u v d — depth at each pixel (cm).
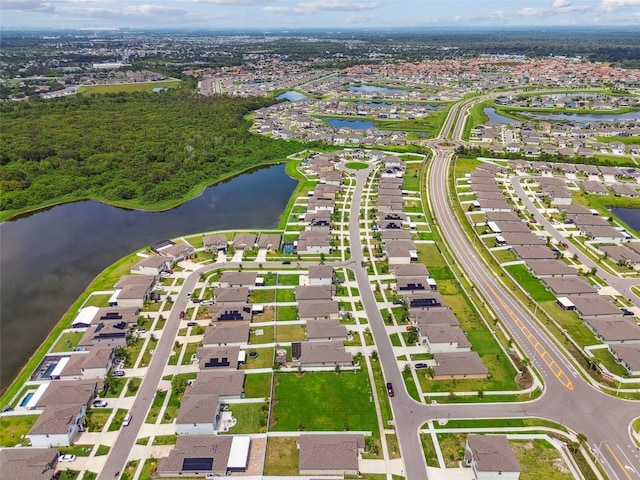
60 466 9244
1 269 17188
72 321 13862
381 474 9025
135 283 15100
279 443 9725
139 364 12044
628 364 11706
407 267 16162
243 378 11275
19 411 10631
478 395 10950
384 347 12675
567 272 16088
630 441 9756
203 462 9075
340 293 15175
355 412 10500
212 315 13775
